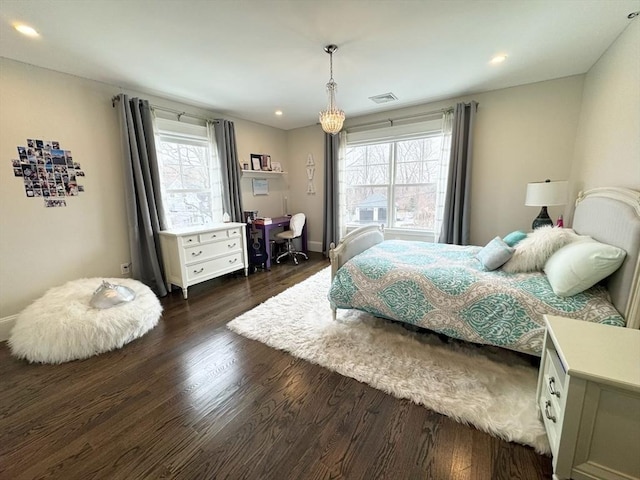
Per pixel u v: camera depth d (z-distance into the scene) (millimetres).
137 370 1951
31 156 2533
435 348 2078
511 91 3348
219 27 2020
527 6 1852
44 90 2574
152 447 1355
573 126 3086
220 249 3662
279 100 3652
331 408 1570
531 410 1468
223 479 1199
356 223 4953
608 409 970
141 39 2145
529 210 3445
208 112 4047
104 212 3045
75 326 2113
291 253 4895
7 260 2463
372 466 1239
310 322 2541
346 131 4664
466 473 1196
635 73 1915
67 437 1421
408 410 1539
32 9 1749
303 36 2164
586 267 1529
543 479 1159
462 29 2117
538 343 1602
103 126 2980
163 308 2977
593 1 1803
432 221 4242
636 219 1420
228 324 2578
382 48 2381
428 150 4156
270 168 4961
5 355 2174
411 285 2070
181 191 3781
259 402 1631
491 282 1849
